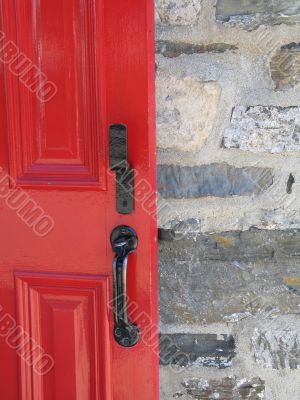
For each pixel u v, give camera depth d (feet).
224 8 4.56
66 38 4.45
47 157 4.64
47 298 4.80
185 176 4.77
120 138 4.36
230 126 4.68
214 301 4.93
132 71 4.35
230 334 4.97
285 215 4.77
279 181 4.74
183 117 4.68
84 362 4.80
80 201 4.61
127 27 4.31
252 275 4.88
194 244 4.87
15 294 4.83
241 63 4.61
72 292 4.74
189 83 4.65
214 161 4.74
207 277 4.91
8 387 4.97
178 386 5.06
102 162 4.50
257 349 4.97
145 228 4.51
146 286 4.58
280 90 4.62
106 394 4.75
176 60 4.64
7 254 4.80
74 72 4.49
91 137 4.53
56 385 4.86
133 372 4.69
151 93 4.37
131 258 4.56
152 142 4.42
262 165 4.72
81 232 4.65
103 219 4.59
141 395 4.72
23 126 4.63
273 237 4.82
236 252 4.85
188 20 4.59
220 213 4.81
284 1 4.52
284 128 4.66
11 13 4.51
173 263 4.91
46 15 4.46
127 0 4.28
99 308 4.71
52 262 4.73
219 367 5.01
